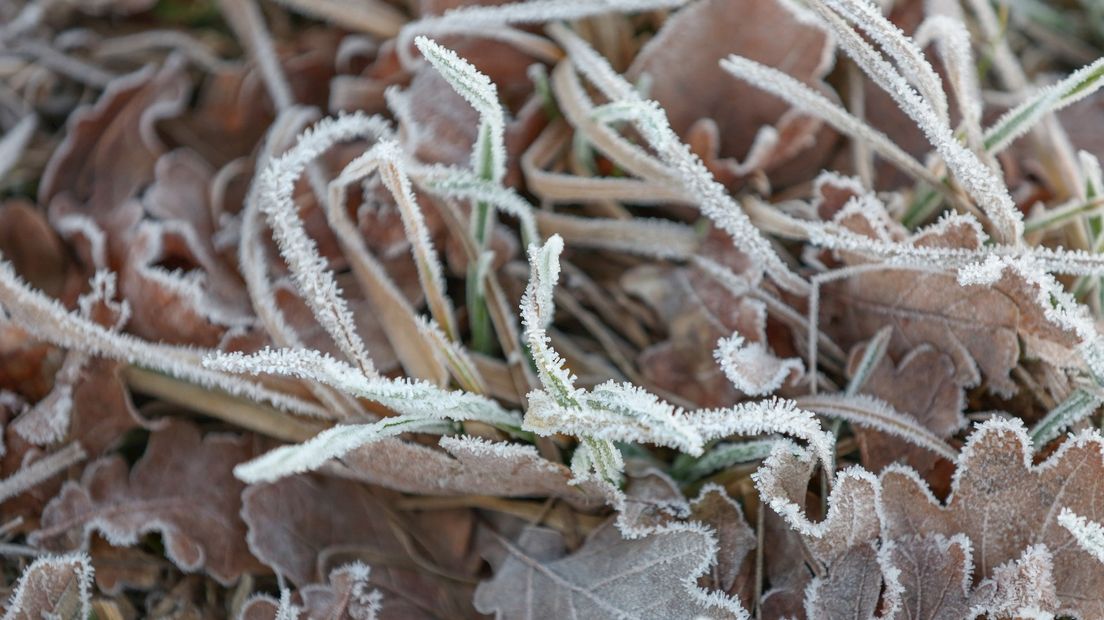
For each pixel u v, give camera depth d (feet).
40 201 1.64
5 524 1.55
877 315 1.56
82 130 1.65
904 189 1.62
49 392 1.57
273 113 1.69
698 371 1.58
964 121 1.55
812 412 1.53
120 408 1.56
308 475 1.55
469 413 1.49
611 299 1.63
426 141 1.60
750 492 1.53
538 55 1.63
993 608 1.45
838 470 1.54
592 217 1.64
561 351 1.60
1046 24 1.74
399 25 1.68
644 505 1.51
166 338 1.57
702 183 1.53
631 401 1.43
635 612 1.49
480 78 1.49
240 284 1.59
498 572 1.54
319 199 1.60
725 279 1.57
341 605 1.49
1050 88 1.53
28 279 1.62
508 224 1.63
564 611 1.51
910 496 1.49
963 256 1.50
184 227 1.59
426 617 1.53
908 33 1.63
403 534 1.56
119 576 1.55
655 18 1.66
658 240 1.60
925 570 1.48
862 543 1.47
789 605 1.50
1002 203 1.51
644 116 1.52
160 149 1.65
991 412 1.54
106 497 1.55
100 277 1.57
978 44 1.69
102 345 1.54
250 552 1.55
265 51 1.68
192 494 1.56
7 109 1.71
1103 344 1.47
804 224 1.55
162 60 1.74
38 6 1.72
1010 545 1.48
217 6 1.71
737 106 1.62
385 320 1.56
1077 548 1.46
